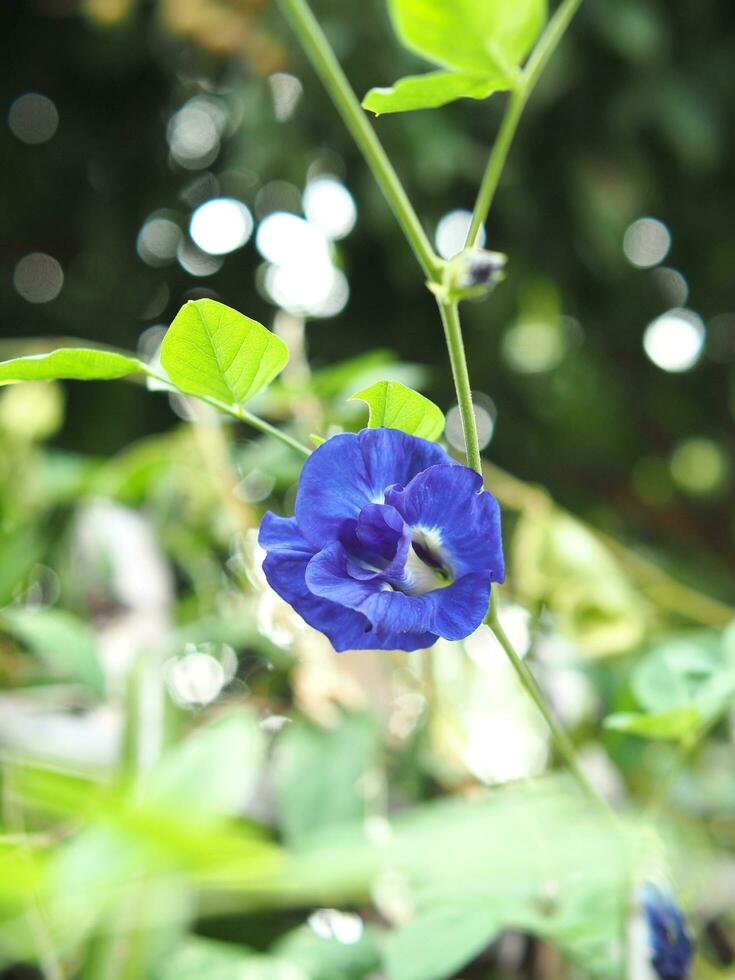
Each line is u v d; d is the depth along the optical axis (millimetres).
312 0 897
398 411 298
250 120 957
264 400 581
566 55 951
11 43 1097
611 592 564
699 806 595
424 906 398
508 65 315
